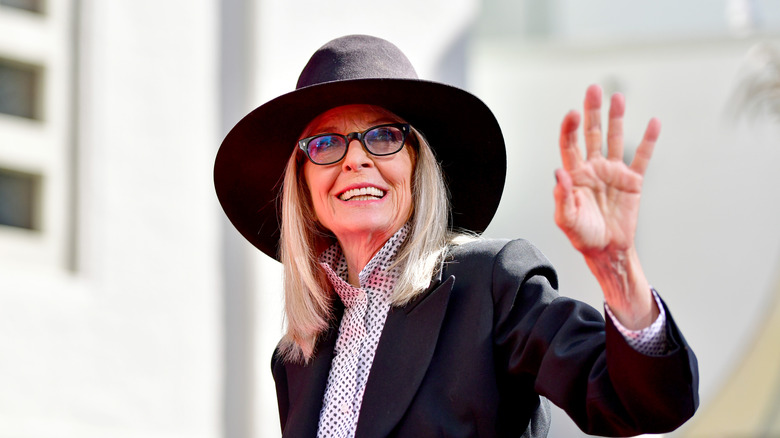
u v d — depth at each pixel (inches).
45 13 891.4
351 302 295.3
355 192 295.4
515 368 263.9
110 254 885.2
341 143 296.8
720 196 1401.3
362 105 303.6
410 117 306.0
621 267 235.5
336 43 311.6
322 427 286.0
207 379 921.5
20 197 866.1
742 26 1540.4
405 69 309.3
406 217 296.4
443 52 1151.0
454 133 307.1
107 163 893.2
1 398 812.0
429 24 1139.9
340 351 293.3
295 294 303.4
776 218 1389.0
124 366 877.2
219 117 956.0
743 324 1389.0
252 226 343.6
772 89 1381.6
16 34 879.1
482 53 1449.3
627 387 235.3
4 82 871.7
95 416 857.5
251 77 972.6
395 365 274.8
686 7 1560.0
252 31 976.9
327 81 304.3
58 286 853.8
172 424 898.7
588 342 251.8
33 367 830.5
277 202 337.7
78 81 893.2
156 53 926.4
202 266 929.5
